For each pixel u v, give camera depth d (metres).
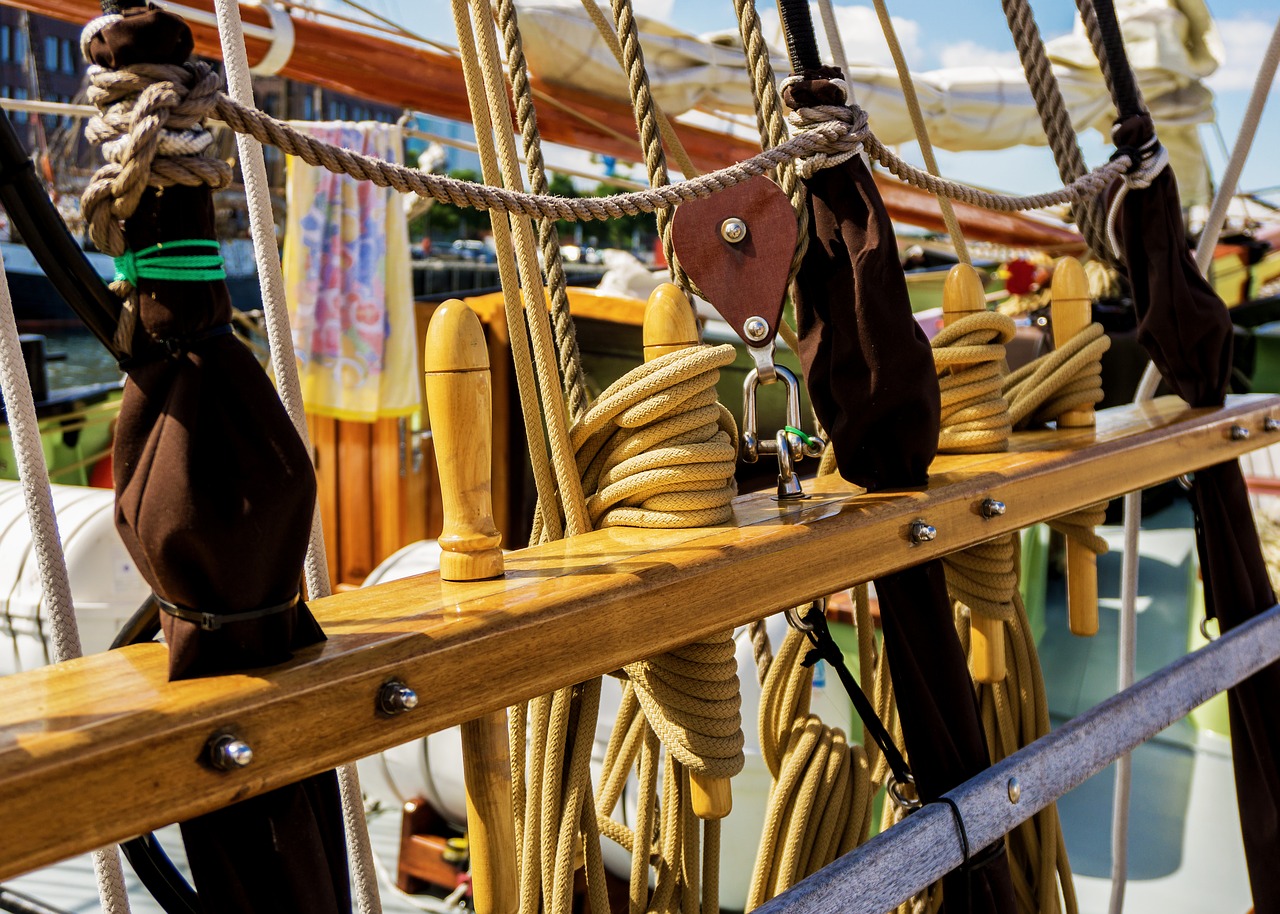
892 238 1.30
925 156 2.08
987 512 1.37
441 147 5.82
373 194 5.16
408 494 5.34
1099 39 1.84
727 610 1.08
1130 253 1.90
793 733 1.71
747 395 1.27
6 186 0.75
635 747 1.58
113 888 1.20
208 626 0.79
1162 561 4.79
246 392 0.82
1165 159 1.85
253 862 0.88
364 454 5.27
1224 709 3.83
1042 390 1.73
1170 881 3.14
